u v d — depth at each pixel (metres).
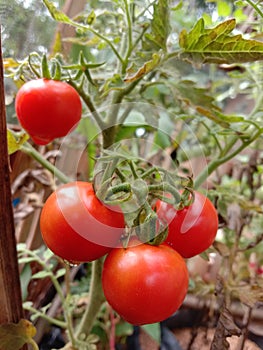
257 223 0.41
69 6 0.32
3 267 0.18
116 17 0.29
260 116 0.30
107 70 0.29
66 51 0.32
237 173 0.40
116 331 0.38
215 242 0.28
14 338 0.19
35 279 0.37
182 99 0.25
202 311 0.36
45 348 0.36
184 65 0.32
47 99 0.19
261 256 0.46
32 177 0.32
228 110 0.50
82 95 0.22
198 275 0.38
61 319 0.38
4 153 0.16
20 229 0.36
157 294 0.16
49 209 0.17
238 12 0.31
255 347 0.33
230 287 0.26
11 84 0.31
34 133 0.21
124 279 0.16
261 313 0.35
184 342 0.38
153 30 0.21
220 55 0.20
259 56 0.19
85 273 0.45
